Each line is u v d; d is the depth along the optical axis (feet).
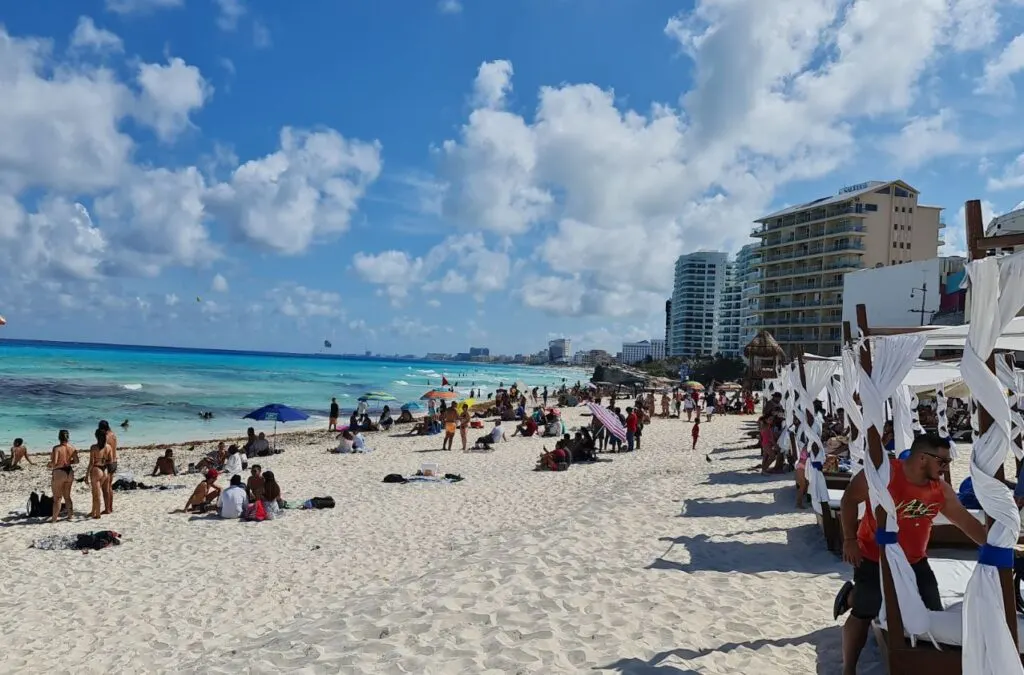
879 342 14.30
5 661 22.33
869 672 15.34
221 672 17.51
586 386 237.45
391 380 293.43
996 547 11.54
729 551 27.71
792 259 292.40
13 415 114.62
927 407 74.18
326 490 53.36
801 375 31.24
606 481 54.08
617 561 26.05
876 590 14.42
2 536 39.58
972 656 11.74
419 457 75.61
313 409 152.05
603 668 16.24
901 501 14.19
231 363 354.74
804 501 36.83
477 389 259.19
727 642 17.79
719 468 55.67
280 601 27.66
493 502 47.03
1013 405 30.99
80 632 24.72
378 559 33.30
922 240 276.00
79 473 69.46
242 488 44.39
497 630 18.80
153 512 46.01
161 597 28.43
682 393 151.94
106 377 193.06
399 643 18.17
